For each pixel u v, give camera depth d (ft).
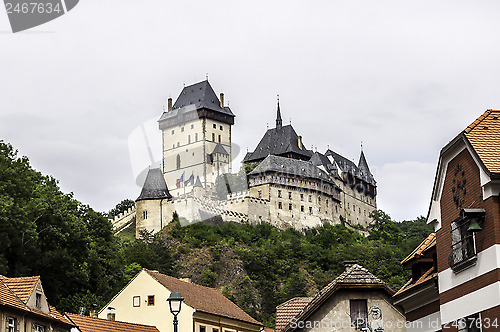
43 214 329.93
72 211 416.87
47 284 325.42
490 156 105.09
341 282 170.81
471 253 106.93
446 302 114.32
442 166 115.24
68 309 343.05
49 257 323.16
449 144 112.37
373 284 170.30
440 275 116.37
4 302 182.60
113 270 430.20
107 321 246.47
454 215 112.47
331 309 170.91
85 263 369.71
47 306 206.80
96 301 361.10
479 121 110.93
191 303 279.90
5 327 182.19
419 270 135.74
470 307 107.45
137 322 279.28
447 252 113.91
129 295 282.77
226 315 292.40
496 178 101.76
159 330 275.39
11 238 309.22
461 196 110.22
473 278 106.83
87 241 345.72
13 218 304.30
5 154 357.41
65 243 338.13
